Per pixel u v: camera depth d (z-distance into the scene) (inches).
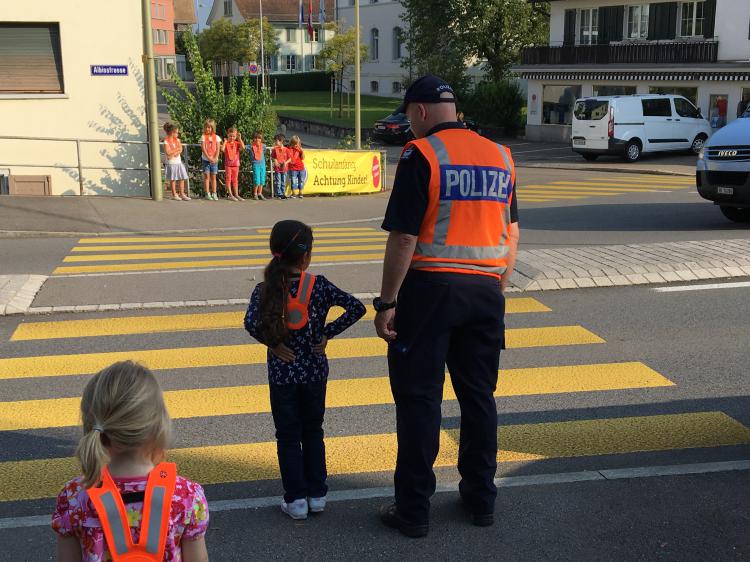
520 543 166.4
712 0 1350.9
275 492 188.5
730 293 365.4
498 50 1834.4
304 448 177.8
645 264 399.2
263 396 248.5
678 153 1302.9
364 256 469.1
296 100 2554.1
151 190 729.6
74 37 772.6
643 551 163.0
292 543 166.4
